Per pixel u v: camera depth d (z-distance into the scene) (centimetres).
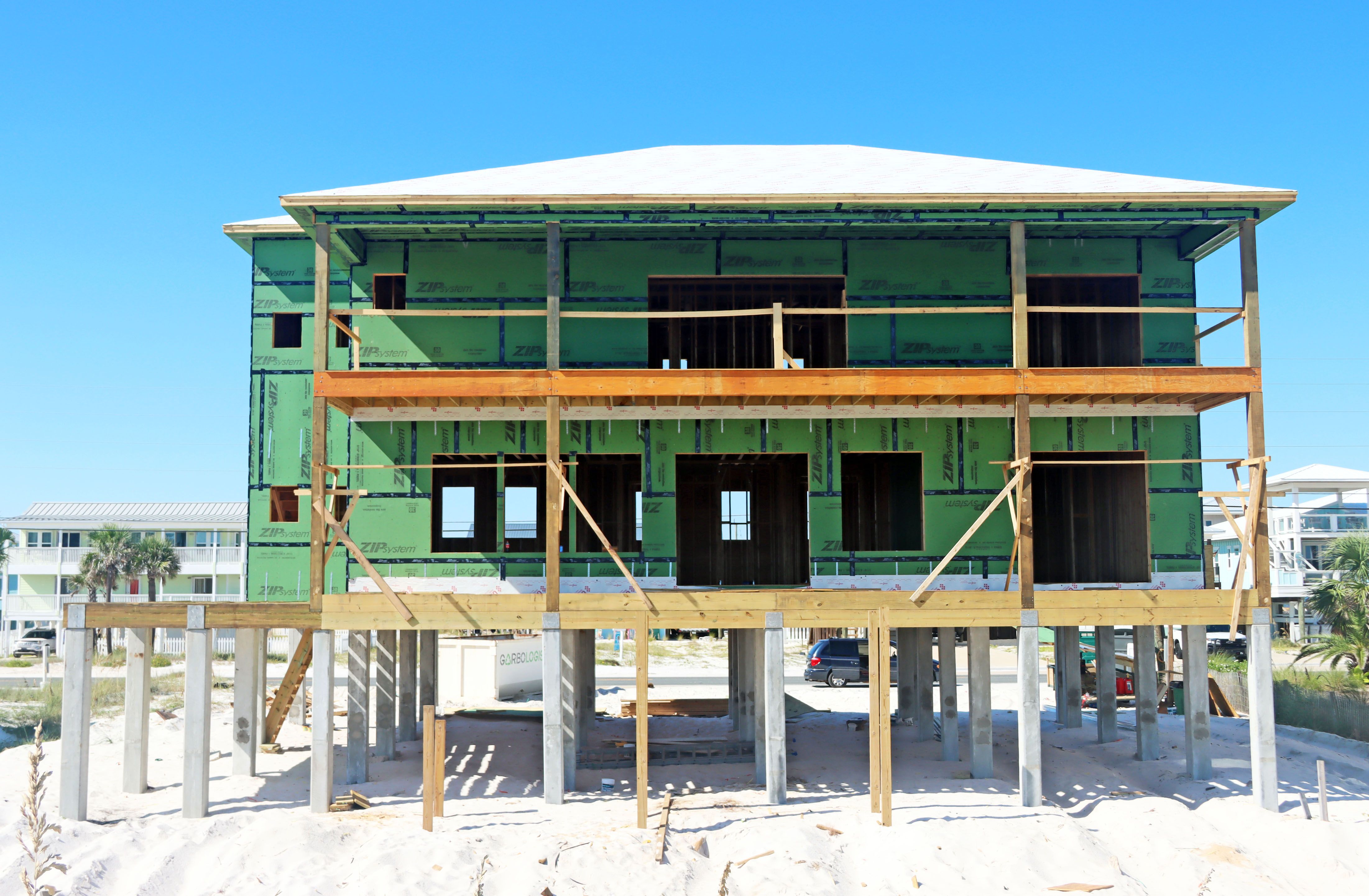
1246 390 1661
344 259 1928
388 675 2050
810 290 2027
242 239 1969
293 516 1958
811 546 1869
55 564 5719
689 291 2034
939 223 1695
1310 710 2458
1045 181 1777
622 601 1655
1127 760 2011
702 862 1437
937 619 1661
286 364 1953
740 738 2209
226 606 1645
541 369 1794
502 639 3278
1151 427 1898
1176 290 1944
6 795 1700
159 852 1427
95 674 3488
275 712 2177
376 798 1733
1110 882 1384
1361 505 6188
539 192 1666
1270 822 1593
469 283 1938
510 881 1317
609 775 1923
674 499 1881
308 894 1286
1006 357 1939
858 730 2381
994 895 1349
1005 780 1867
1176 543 1880
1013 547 1852
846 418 1867
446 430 1900
